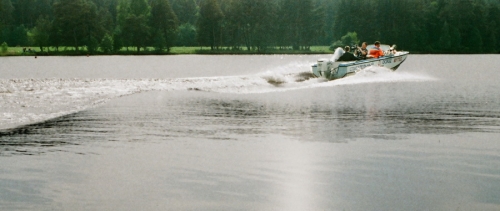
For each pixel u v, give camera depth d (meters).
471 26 102.44
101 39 97.50
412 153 7.85
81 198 5.60
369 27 106.94
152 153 7.87
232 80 20.86
